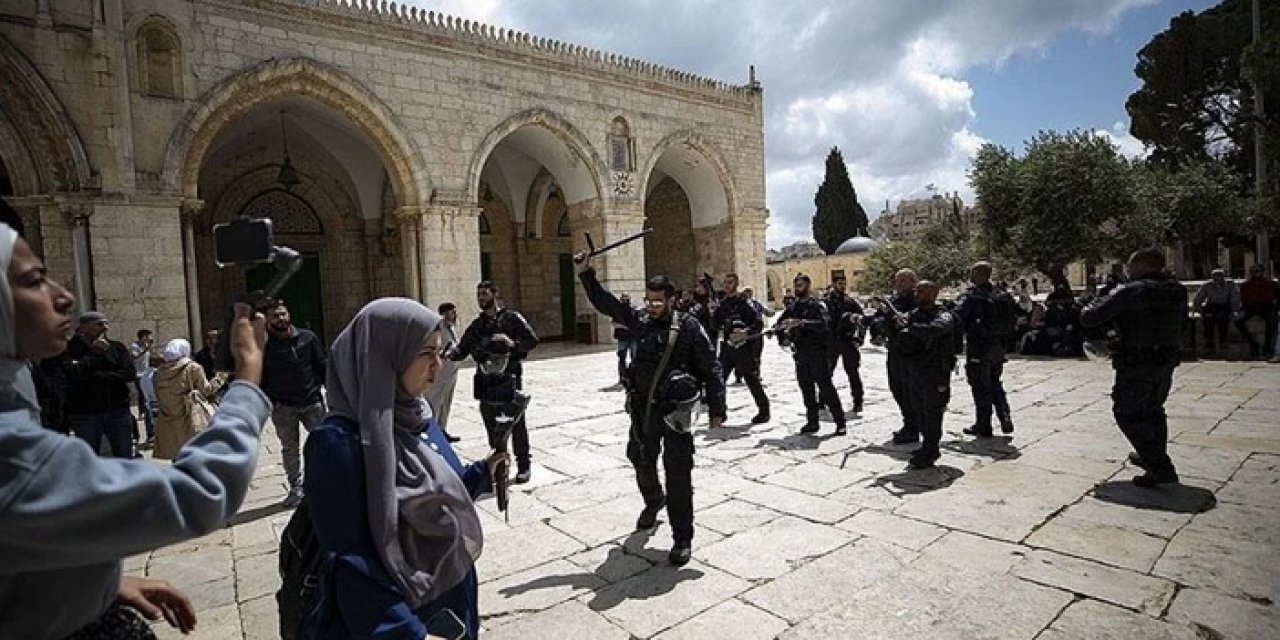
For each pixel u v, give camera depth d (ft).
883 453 21.52
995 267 60.59
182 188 43.19
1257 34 58.95
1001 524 14.60
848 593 11.71
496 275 81.35
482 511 17.24
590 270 15.61
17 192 38.60
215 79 43.96
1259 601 10.65
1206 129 86.53
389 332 5.69
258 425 4.49
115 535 3.48
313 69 47.67
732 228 79.56
